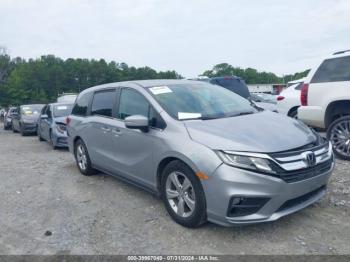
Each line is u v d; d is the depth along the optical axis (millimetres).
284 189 3434
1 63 89312
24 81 85750
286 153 3514
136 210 4633
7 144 12602
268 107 11438
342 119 6293
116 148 5203
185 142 3891
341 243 3492
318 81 6707
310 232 3740
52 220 4461
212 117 4414
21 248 3744
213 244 3602
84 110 6465
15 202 5242
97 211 4688
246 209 3490
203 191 3695
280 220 4055
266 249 3453
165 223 4156
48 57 107688
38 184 6207
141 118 4336
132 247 3641
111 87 5727
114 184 5906
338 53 6547
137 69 105125
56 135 9961
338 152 6406
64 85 97938
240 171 3434
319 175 3715
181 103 4621
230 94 5414
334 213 4172
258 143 3566
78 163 6734
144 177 4633
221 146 3592
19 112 16875
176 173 4031
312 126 6961
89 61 107938
